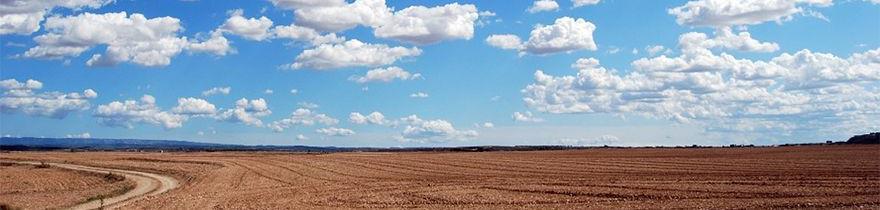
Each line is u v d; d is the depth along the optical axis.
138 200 48.19
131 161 110.88
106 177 75.56
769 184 49.91
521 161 92.12
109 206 44.84
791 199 40.09
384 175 70.50
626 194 45.31
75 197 50.75
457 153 135.00
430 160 97.81
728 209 36.28
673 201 40.69
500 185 54.16
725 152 111.06
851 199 39.03
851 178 53.06
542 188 50.88
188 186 62.31
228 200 46.19
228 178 69.88
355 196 47.59
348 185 57.62
